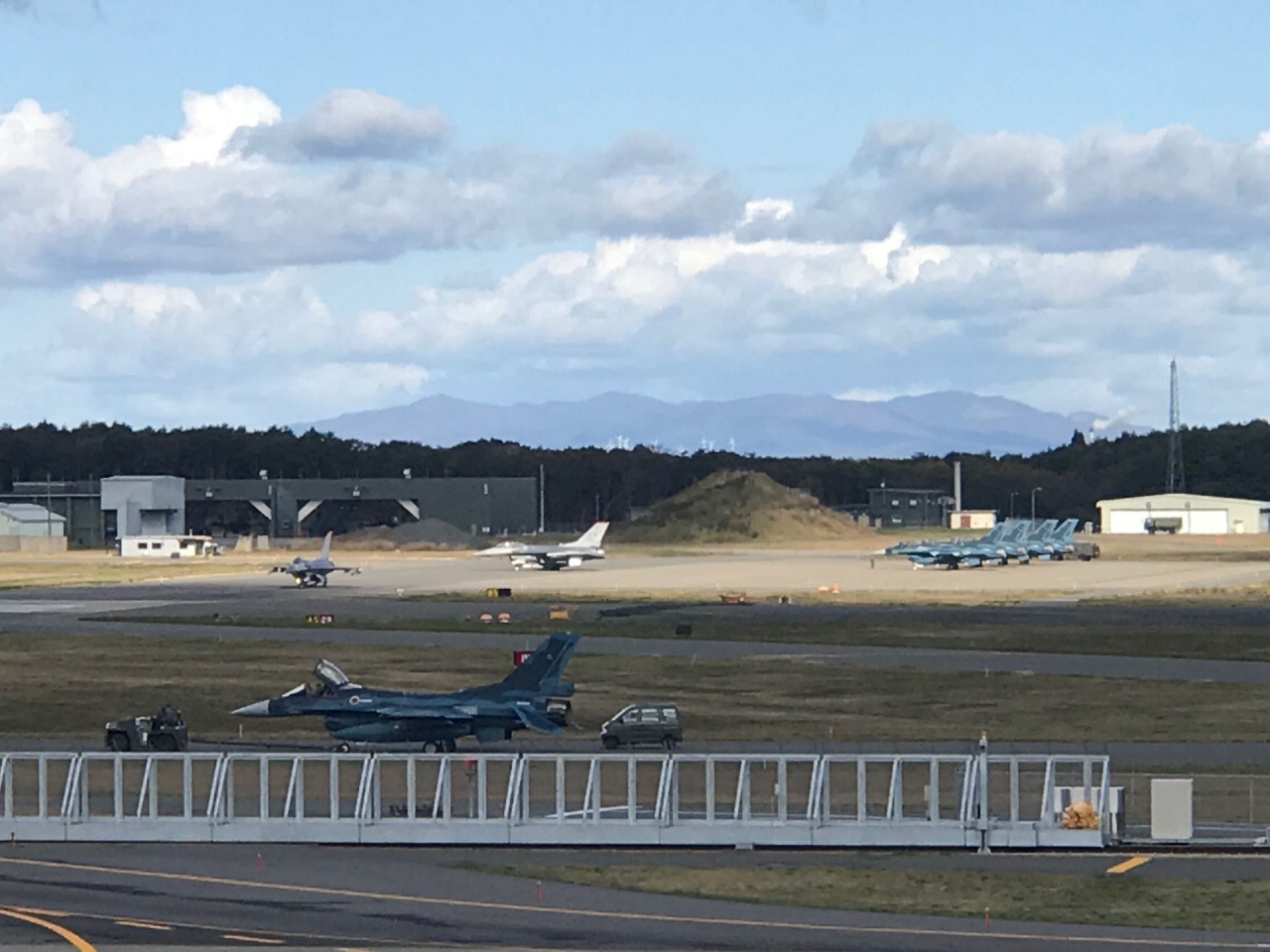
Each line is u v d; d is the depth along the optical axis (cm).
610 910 4734
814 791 5759
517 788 5800
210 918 4594
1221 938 4453
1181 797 5709
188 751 7688
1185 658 11181
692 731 8206
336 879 5144
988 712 8806
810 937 4441
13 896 4866
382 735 7619
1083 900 4906
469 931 4469
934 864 5438
